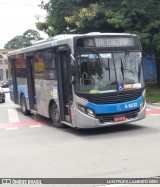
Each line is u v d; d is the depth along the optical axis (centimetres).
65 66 1198
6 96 3531
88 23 2352
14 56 1881
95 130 1228
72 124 1160
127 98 1146
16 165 826
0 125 1477
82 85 1113
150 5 2289
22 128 1373
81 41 1116
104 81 1126
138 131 1166
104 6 2316
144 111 1192
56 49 1234
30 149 989
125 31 2231
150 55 3030
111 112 1122
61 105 1239
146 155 841
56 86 1262
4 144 1079
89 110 1108
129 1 2209
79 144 1018
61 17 2552
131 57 1173
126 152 882
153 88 2711
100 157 848
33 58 1523
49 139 1118
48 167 791
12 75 1970
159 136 1068
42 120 1557
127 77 1156
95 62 1127
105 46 1140
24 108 1764
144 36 2159
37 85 1496
